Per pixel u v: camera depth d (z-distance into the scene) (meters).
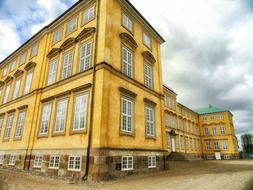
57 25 21.59
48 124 17.02
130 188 9.55
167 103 40.50
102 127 12.64
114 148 13.18
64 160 14.07
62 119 15.90
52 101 17.70
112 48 15.52
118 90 14.98
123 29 17.64
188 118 52.06
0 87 28.41
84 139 13.29
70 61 17.78
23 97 21.70
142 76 19.03
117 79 15.13
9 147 20.72
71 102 15.68
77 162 13.12
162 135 19.91
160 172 16.97
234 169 19.55
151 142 17.77
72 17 20.03
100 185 10.45
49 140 16.19
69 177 12.97
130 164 14.38
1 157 21.50
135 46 18.73
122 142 14.14
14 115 22.27
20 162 18.14
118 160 13.27
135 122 16.14
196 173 16.03
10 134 21.55
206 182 11.18
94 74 14.42
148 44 21.83
